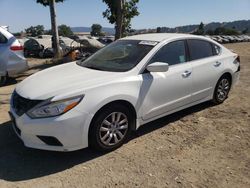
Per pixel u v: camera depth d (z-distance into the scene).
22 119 4.00
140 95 4.61
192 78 5.43
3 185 3.66
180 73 5.20
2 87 8.62
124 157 4.29
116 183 3.69
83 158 4.27
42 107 3.93
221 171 3.95
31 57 25.12
